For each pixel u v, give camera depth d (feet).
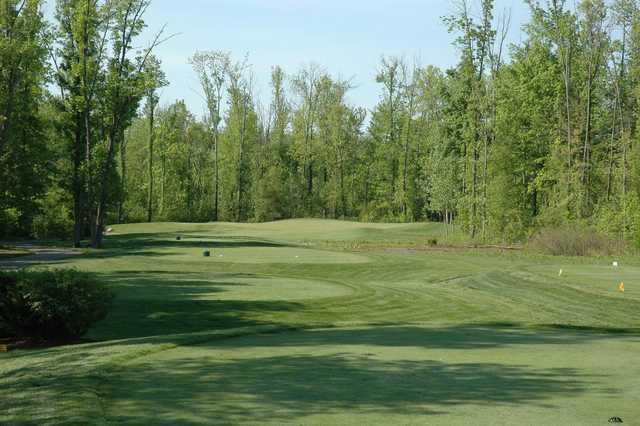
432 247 163.53
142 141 315.58
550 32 190.19
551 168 181.57
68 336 46.42
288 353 34.47
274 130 328.08
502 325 51.85
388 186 309.01
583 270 102.17
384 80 306.14
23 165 154.51
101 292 47.50
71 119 159.74
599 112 191.83
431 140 249.75
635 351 35.76
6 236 191.62
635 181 158.81
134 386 26.35
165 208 300.40
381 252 144.77
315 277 90.63
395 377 28.04
